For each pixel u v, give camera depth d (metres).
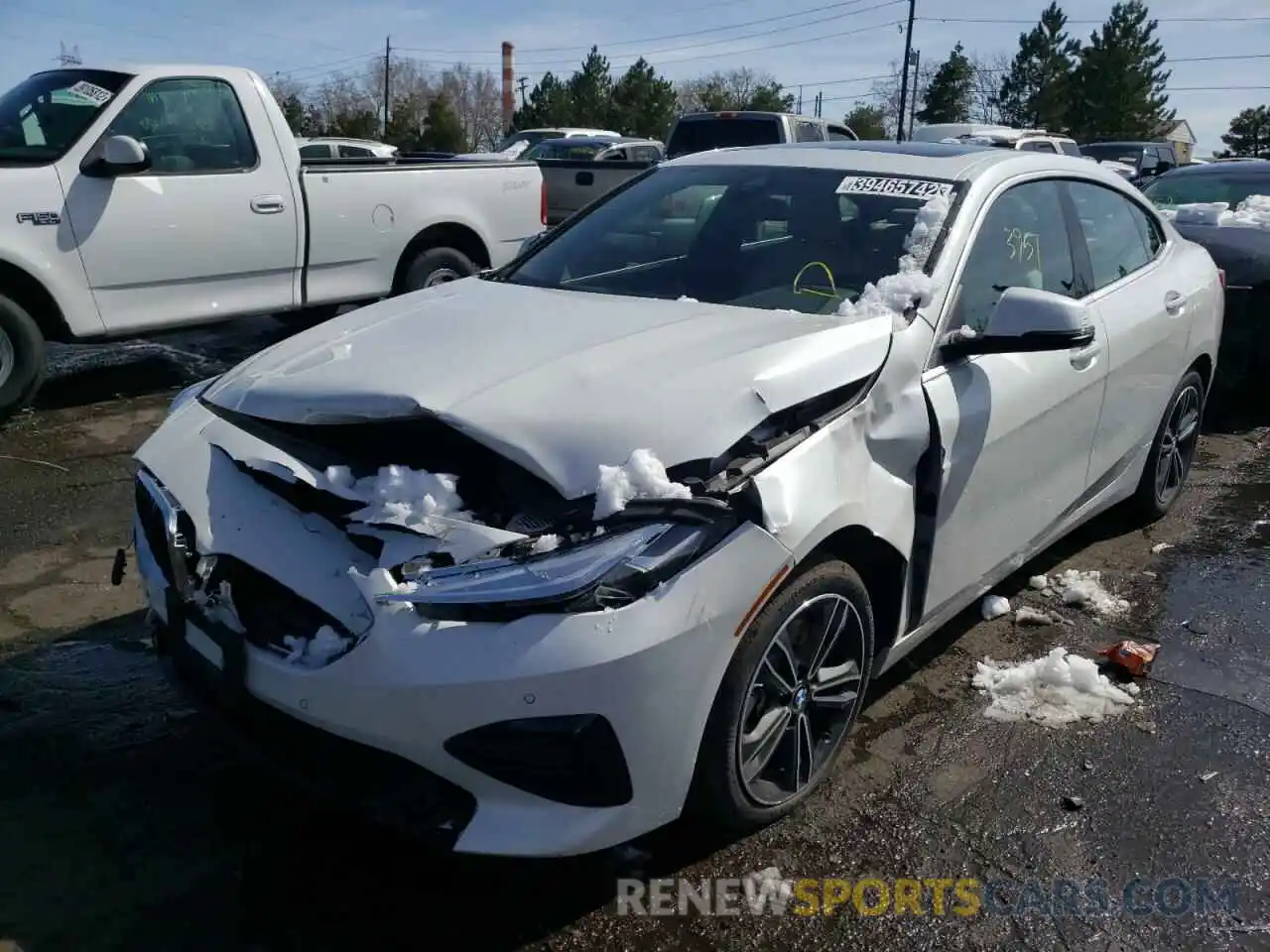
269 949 2.45
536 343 2.88
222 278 6.98
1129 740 3.42
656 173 4.27
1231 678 3.83
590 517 2.37
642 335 2.93
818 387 2.74
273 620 2.52
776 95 58.78
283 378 2.80
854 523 2.76
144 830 2.83
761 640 2.57
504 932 2.54
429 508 2.40
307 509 2.59
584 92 59.41
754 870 2.78
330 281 7.54
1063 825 3.00
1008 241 3.67
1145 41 53.81
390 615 2.28
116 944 2.44
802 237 3.54
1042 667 3.75
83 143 6.32
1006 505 3.58
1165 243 4.94
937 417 3.08
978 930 2.62
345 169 7.45
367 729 2.30
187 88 6.76
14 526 4.82
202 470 2.77
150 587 2.82
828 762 3.03
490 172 8.33
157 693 3.48
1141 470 4.88
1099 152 24.17
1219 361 7.21
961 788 3.14
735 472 2.50
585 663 2.24
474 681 2.22
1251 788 3.19
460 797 2.36
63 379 7.31
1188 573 4.73
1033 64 58.91
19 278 6.20
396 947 2.47
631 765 2.36
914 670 3.81
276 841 2.81
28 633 3.86
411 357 2.81
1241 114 66.19
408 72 77.75
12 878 2.63
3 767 3.07
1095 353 3.95
